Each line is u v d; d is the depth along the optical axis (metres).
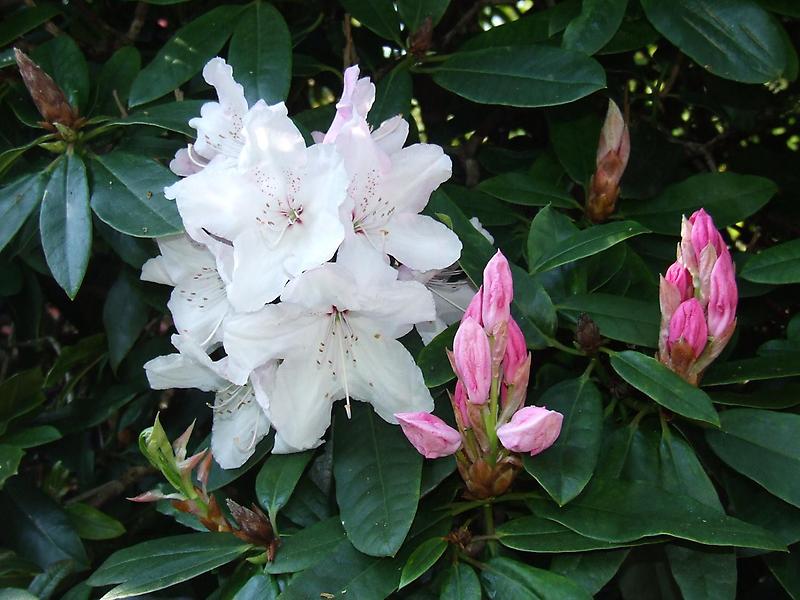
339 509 0.43
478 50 0.50
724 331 0.39
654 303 0.47
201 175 0.38
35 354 0.70
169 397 0.66
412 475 0.39
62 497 0.63
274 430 0.44
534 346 0.42
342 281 0.38
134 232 0.43
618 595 0.52
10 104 0.51
